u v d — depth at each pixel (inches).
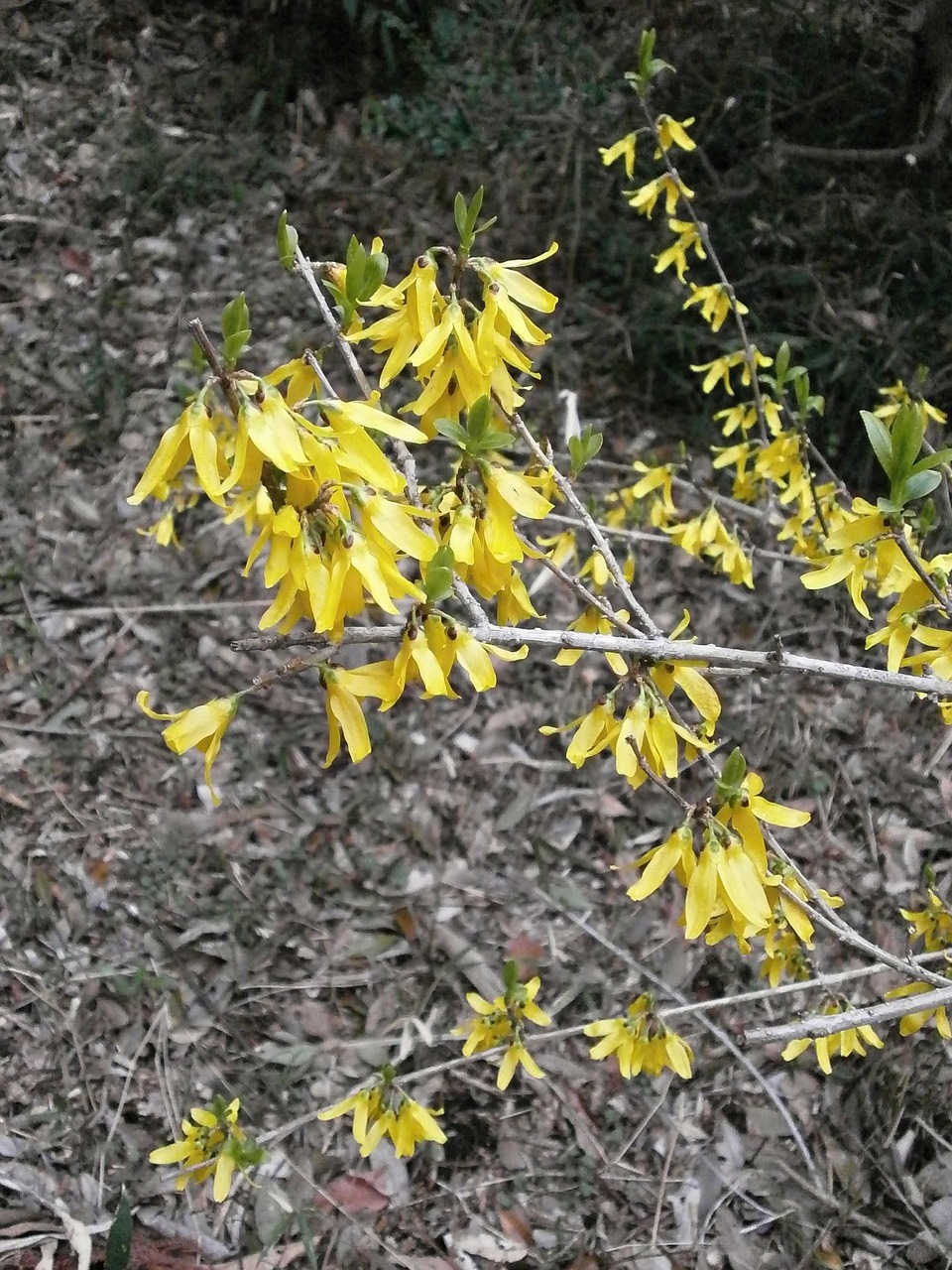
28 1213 80.2
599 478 147.2
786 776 116.3
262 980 99.8
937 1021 69.5
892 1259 82.7
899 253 144.9
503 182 171.3
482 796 116.6
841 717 122.5
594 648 45.7
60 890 103.1
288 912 105.3
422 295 42.2
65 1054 92.0
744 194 148.6
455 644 39.1
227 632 127.6
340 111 189.8
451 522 41.9
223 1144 70.4
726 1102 93.5
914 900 105.6
